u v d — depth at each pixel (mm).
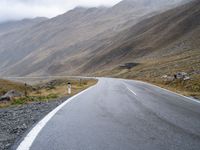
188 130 8352
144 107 13562
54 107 14023
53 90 32969
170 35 181000
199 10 190500
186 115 11203
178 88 34406
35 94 28453
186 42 144750
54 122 9617
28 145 6645
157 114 11359
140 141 7051
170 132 8062
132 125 9078
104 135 7703
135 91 24844
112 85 35969
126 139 7254
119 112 11906
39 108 13711
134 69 111188
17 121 9977
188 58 92875
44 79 135250
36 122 9625
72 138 7371
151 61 125750
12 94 26625
